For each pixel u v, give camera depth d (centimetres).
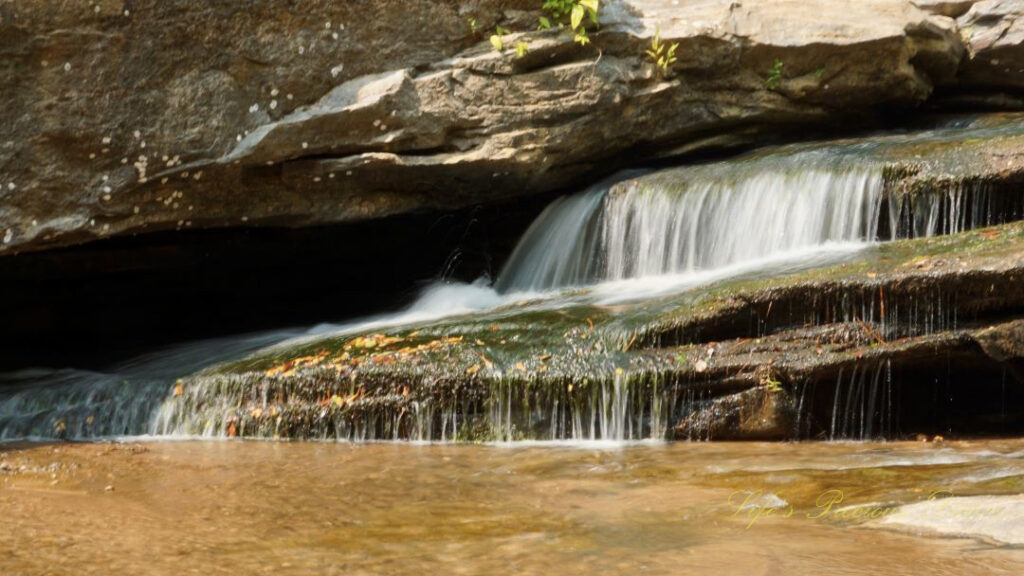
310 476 559
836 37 988
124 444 689
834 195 813
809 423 665
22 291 975
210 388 741
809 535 401
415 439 695
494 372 693
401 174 906
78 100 811
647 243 894
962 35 1104
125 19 811
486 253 1027
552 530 425
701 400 673
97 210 837
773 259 798
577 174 974
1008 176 750
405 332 773
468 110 906
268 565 374
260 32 851
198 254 980
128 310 1047
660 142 997
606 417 677
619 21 945
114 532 425
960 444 635
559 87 922
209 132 848
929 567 350
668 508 460
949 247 696
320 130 870
